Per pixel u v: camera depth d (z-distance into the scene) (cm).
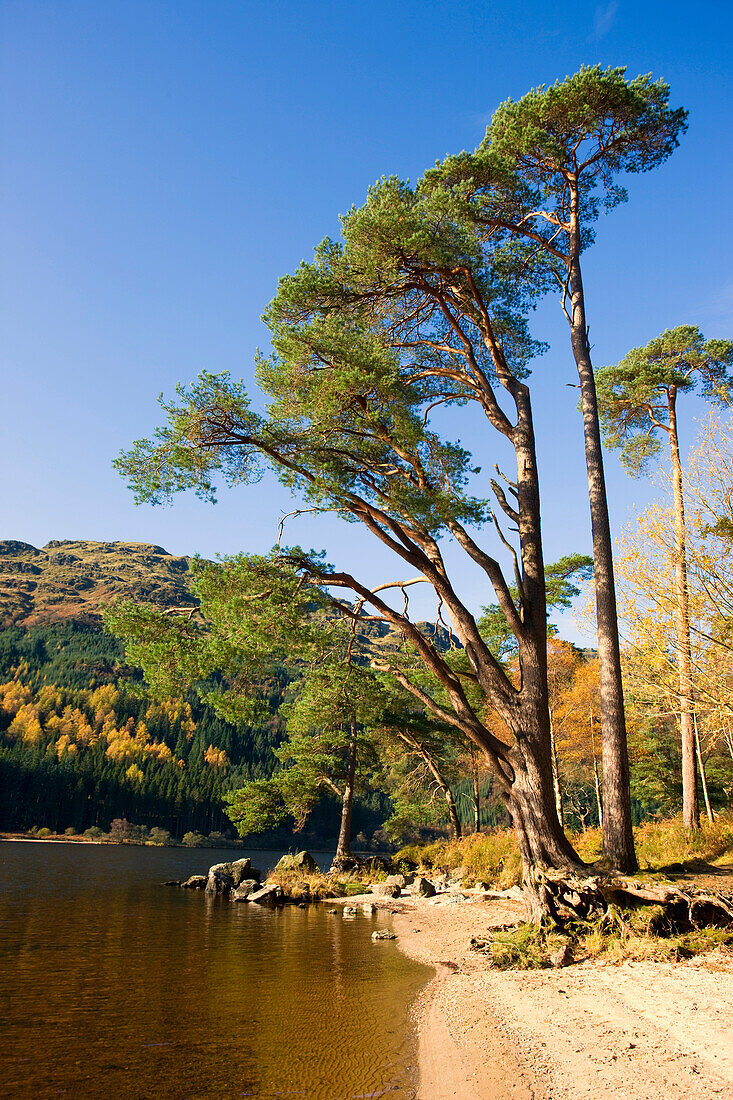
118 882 2839
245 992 941
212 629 1347
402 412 1351
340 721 3134
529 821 1210
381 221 1277
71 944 1262
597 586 1386
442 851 3009
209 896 2459
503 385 1533
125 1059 639
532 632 1330
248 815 3112
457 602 1388
